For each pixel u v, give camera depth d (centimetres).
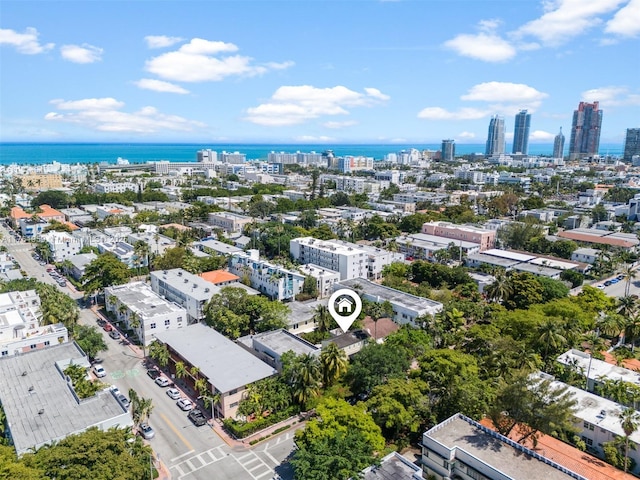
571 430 7062
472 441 6550
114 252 17925
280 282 13875
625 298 12169
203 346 9962
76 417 7062
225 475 7094
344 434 6588
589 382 9212
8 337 10031
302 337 11262
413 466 6184
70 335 11119
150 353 10169
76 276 16688
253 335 11156
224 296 11950
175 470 7181
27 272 17675
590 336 10750
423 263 16725
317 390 8738
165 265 16062
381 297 13338
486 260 17950
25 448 6250
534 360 8975
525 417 6762
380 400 7638
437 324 10862
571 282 16100
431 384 8212
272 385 8569
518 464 6050
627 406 8275
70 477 5609
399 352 9225
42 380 8156
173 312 11719
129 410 7875
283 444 7856
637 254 19500
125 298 12875
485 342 9856
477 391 7700
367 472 6112
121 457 6016
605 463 7012
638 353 11188
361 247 18212
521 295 13250
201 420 8350
